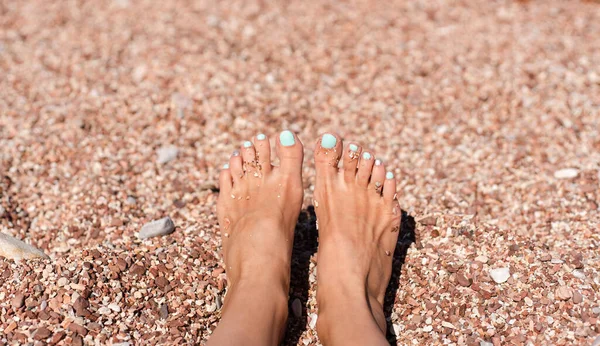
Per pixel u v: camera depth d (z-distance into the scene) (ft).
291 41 4.37
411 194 3.35
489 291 2.76
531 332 2.64
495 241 2.97
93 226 3.18
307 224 3.12
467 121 3.79
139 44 4.34
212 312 2.75
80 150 3.60
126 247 2.98
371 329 2.46
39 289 2.74
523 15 4.65
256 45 4.33
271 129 3.74
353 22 4.56
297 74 4.10
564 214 3.20
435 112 3.85
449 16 4.64
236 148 3.65
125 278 2.81
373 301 2.68
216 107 3.85
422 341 2.65
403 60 4.21
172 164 3.55
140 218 3.23
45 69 4.15
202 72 4.08
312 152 3.60
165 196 3.36
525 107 3.86
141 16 4.65
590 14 4.68
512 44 4.33
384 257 2.82
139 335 2.64
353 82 4.05
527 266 2.84
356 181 2.89
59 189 3.39
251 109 3.85
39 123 3.76
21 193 3.37
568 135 3.67
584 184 3.34
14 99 3.92
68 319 2.65
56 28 4.55
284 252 2.75
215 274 2.87
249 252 2.72
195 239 3.02
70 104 3.88
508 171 3.47
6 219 3.22
